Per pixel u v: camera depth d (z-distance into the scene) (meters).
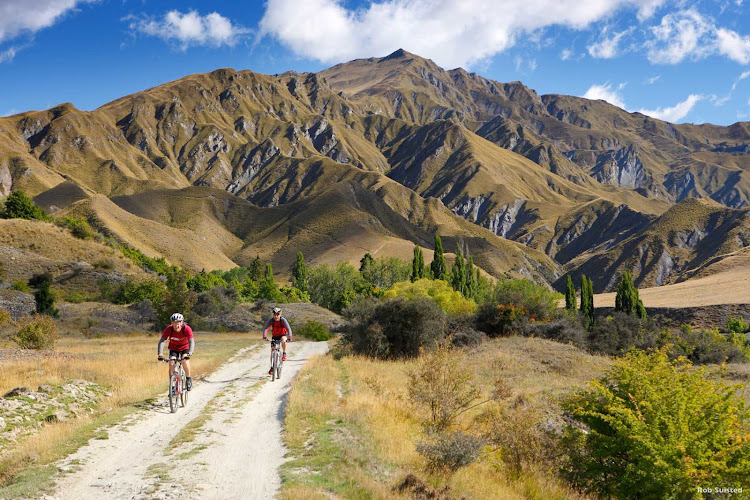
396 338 25.94
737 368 23.50
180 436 8.56
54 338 23.61
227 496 5.98
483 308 36.31
